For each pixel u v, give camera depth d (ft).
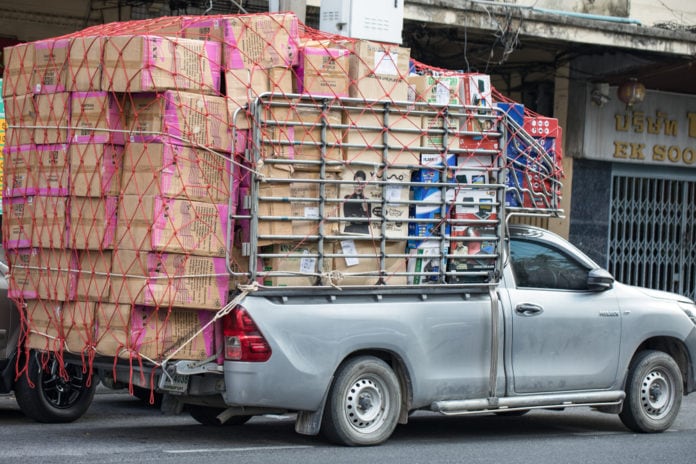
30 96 29.66
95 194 27.76
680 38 58.80
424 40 57.77
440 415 38.81
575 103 64.54
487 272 31.71
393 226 30.09
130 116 27.99
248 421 35.73
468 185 31.27
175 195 27.12
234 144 27.76
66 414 34.19
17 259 30.30
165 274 27.07
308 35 32.12
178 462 26.53
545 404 32.58
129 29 30.94
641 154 66.90
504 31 54.24
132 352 27.37
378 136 29.81
